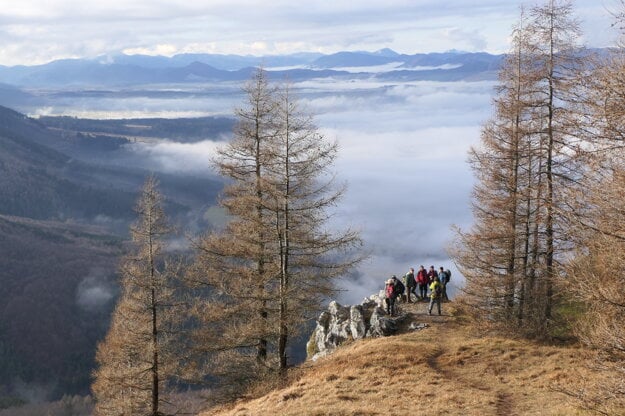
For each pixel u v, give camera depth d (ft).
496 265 82.53
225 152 71.41
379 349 82.48
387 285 102.12
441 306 105.81
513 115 77.82
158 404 82.69
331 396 60.85
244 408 63.26
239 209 68.03
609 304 37.35
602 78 39.52
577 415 48.80
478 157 83.92
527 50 75.05
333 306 111.04
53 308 563.48
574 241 53.16
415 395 60.49
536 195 74.64
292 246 67.00
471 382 67.10
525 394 61.00
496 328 83.71
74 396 418.51
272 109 67.92
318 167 65.87
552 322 79.51
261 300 68.69
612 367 38.24
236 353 71.26
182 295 76.13
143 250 76.07
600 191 39.06
